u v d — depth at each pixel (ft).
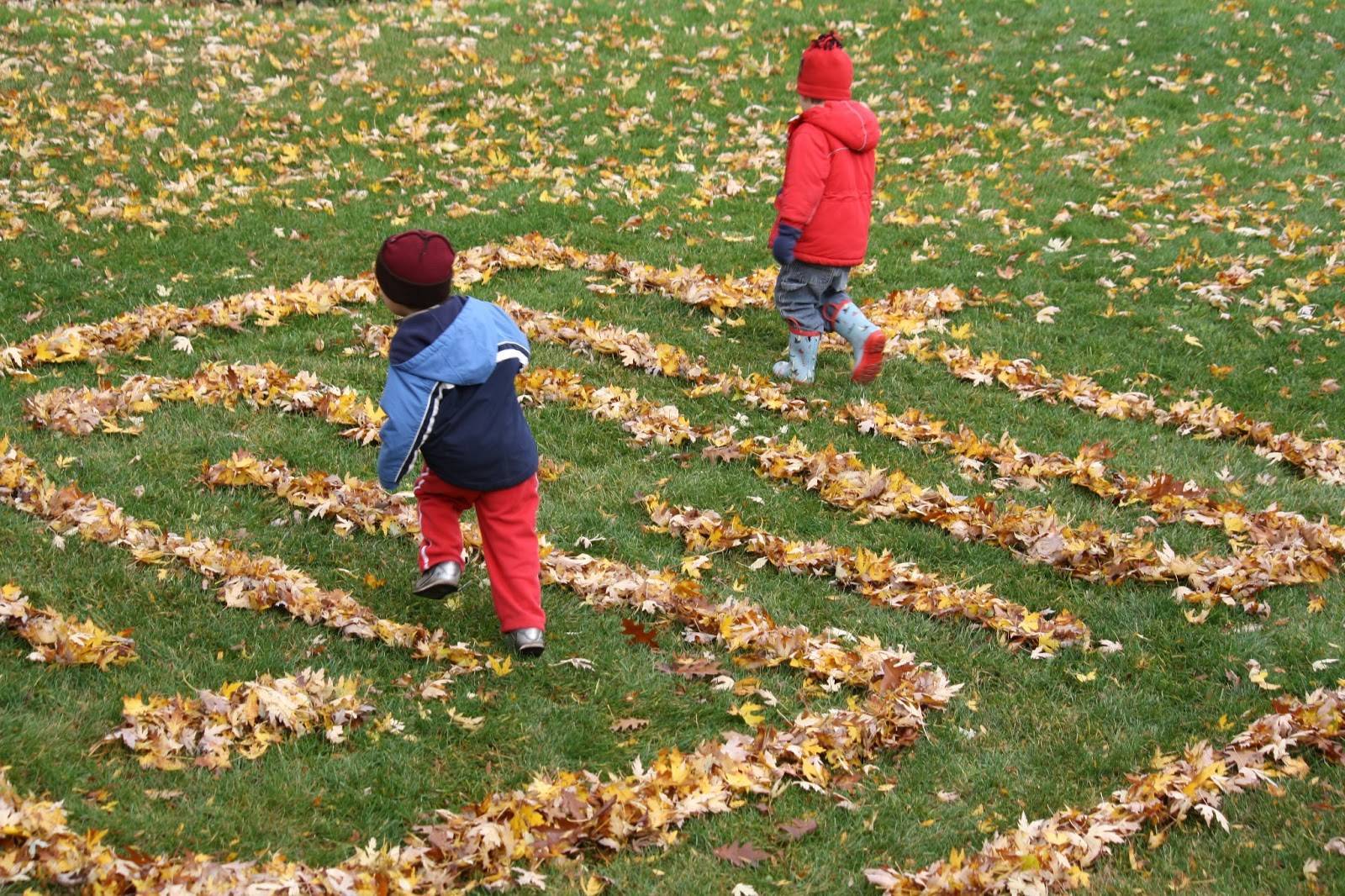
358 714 13.70
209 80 38.91
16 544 16.07
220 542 16.60
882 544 18.43
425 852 11.83
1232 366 25.20
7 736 12.60
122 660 14.11
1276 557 17.93
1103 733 14.55
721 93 39.93
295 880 11.19
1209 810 12.88
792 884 12.00
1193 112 40.73
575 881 11.78
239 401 21.04
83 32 41.96
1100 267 29.68
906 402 23.11
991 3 47.85
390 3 49.55
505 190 32.30
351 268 27.45
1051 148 37.52
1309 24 47.73
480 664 14.98
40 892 10.66
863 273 28.86
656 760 13.73
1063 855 12.27
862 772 13.73
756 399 22.45
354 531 17.56
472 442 13.87
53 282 25.81
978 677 15.55
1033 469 20.56
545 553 17.08
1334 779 13.51
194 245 28.22
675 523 18.35
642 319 25.66
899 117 38.99
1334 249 30.99
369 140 35.29
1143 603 17.15
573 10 46.11
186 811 12.11
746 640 15.58
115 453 18.88
